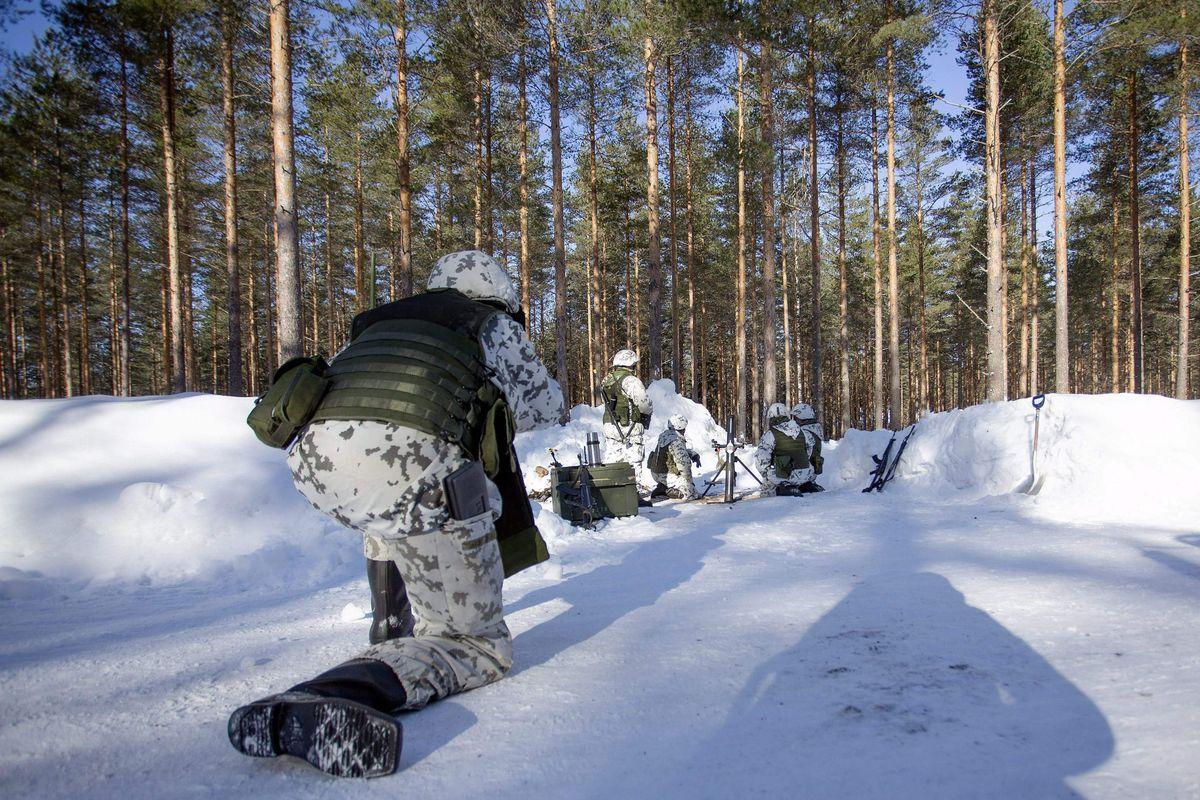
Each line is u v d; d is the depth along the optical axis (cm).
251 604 372
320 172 2681
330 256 3416
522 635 279
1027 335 3152
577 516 612
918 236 3491
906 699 189
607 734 176
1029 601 294
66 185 2575
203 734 186
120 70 2038
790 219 3091
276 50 1173
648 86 1991
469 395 206
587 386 4753
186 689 223
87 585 411
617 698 201
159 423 591
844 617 281
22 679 236
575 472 650
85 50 1914
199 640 289
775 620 284
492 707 196
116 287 3275
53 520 451
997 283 1479
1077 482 576
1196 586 314
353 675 177
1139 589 310
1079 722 169
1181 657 217
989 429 669
